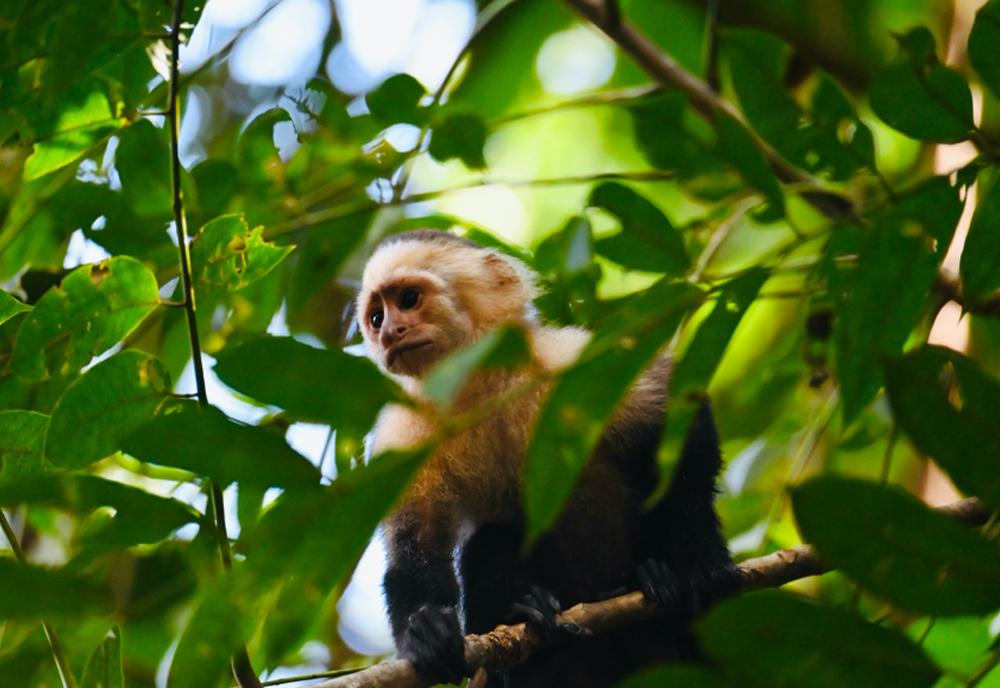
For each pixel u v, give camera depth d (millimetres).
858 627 4965
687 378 6008
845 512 4996
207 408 5363
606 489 13117
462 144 12016
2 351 10406
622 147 19797
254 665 8836
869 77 16969
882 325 6434
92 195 11805
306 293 12984
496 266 14500
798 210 15141
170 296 12109
